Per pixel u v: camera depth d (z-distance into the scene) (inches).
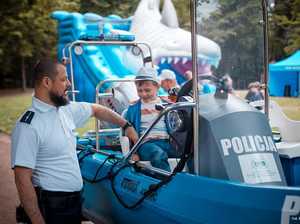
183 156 133.6
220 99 138.9
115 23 552.4
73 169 131.9
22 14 1018.1
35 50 1117.7
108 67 430.9
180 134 139.9
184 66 553.9
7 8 1030.4
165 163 154.9
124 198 150.3
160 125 161.3
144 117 167.8
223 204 116.4
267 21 152.9
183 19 807.7
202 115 132.6
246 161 128.6
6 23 1027.9
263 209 111.1
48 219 129.6
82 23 502.3
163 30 562.9
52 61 131.1
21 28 1040.8
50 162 128.8
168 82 239.8
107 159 170.1
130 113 171.5
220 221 117.0
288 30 1033.5
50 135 127.5
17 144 124.3
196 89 128.3
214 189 119.0
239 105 137.2
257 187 112.6
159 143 160.9
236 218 114.6
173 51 548.4
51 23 1046.4
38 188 129.2
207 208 119.5
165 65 546.3
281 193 109.9
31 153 124.3
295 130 175.2
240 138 130.9
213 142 129.2
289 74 821.2
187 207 124.3
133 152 153.9
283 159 147.9
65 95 131.3
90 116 145.0
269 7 154.4
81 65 428.5
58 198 129.6
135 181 146.8
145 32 556.7
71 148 132.4
